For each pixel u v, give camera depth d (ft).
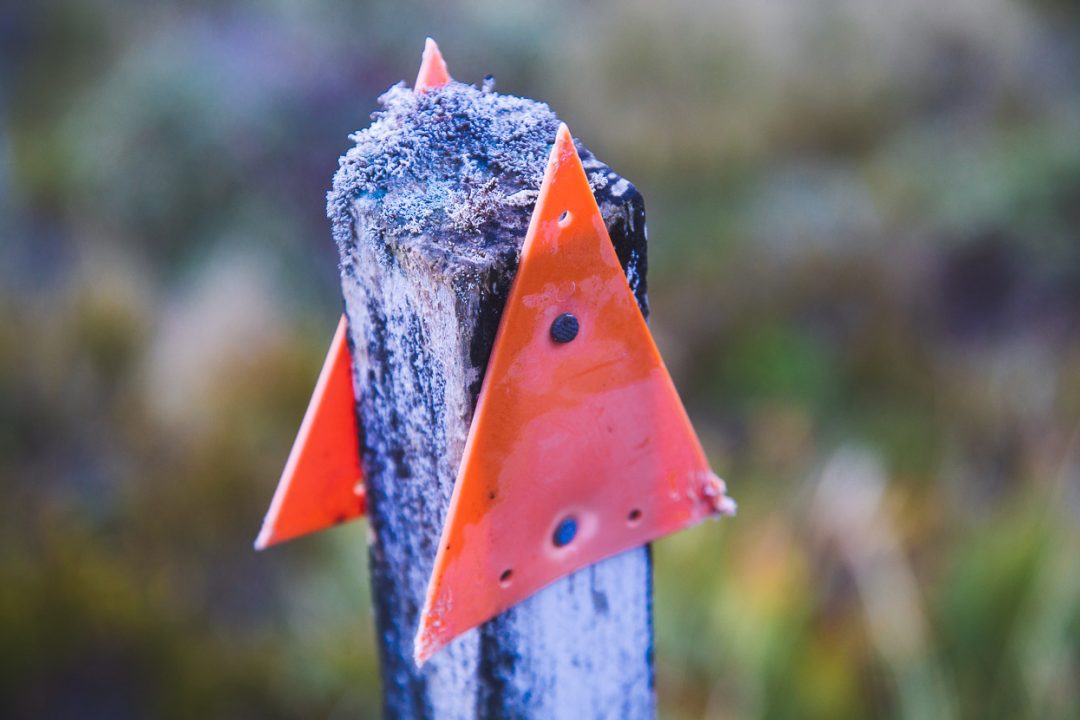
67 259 16.33
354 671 9.57
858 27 19.39
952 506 11.31
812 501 10.30
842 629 8.45
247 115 18.01
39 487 11.52
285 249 16.60
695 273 15.53
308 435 3.02
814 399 13.66
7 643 9.37
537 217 2.38
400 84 2.95
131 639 9.68
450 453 2.71
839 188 17.39
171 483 11.44
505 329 2.44
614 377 2.66
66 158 18.04
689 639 8.42
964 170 17.38
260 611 10.54
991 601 7.90
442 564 2.57
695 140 17.93
